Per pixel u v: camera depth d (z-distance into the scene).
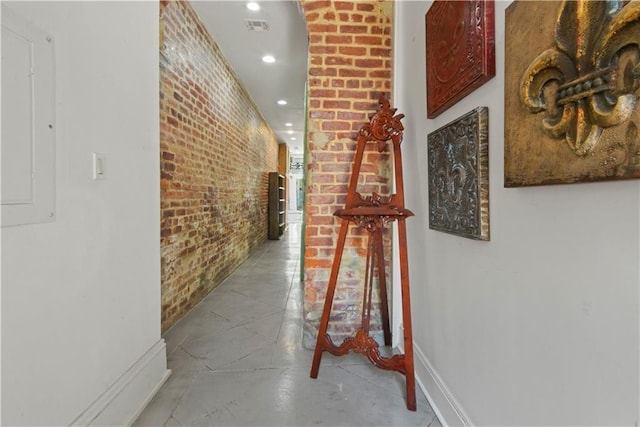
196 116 2.90
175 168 2.47
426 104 1.56
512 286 0.93
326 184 2.07
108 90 1.30
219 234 3.62
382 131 1.64
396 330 2.06
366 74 2.08
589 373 0.68
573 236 0.72
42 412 0.97
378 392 1.62
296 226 11.38
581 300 0.70
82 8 1.15
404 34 1.94
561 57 0.69
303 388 1.65
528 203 0.86
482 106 1.07
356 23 2.08
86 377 1.16
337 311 2.09
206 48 3.14
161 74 2.24
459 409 1.26
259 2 2.66
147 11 1.63
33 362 0.95
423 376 1.62
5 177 0.85
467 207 1.13
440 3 1.37
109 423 1.26
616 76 0.57
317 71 2.06
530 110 0.79
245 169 5.00
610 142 0.59
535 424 0.84
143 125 1.58
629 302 0.59
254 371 1.81
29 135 0.92
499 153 0.98
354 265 2.09
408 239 1.85
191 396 1.58
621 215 0.61
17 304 0.90
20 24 0.89
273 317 2.62
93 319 1.20
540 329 0.82
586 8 0.63
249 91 4.95
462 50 1.16
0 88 0.83
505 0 0.95
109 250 1.30
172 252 2.44
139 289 1.52
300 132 8.12
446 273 1.37
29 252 0.93
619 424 0.62
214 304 2.93
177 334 2.29
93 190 1.21
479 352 1.12
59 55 1.04
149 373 1.56
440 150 1.36
